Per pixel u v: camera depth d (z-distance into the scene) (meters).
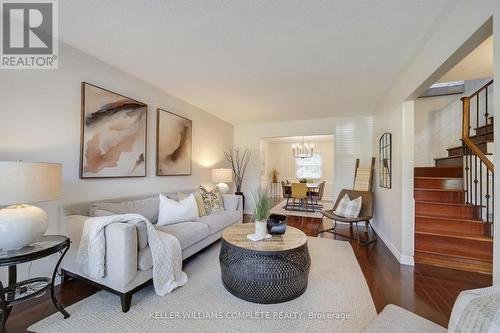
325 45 2.14
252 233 2.33
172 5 1.64
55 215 2.09
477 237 2.61
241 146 5.78
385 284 2.16
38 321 1.59
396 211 2.89
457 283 2.18
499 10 1.17
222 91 3.41
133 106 2.85
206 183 4.53
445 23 1.72
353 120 4.82
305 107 4.21
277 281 1.81
